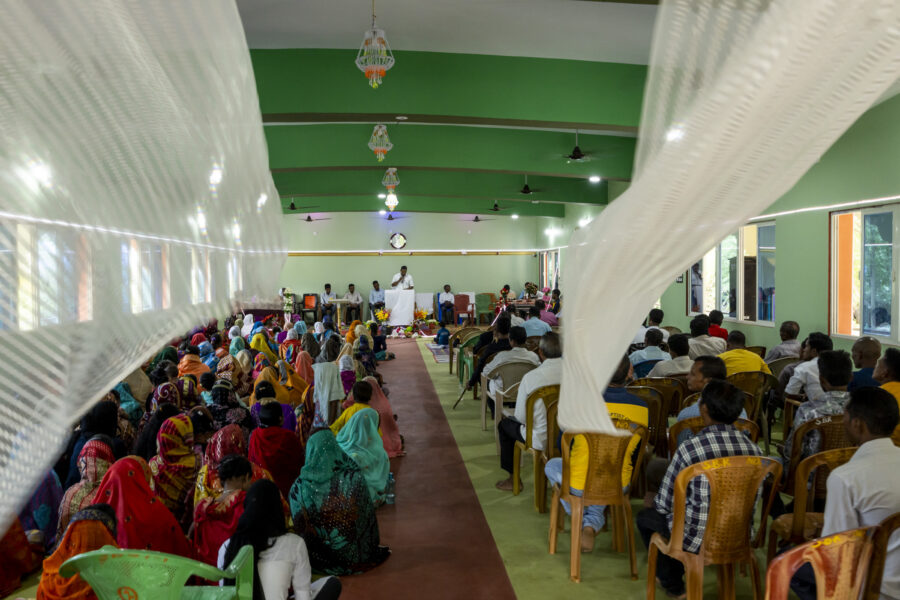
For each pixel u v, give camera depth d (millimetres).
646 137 900
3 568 3082
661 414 4188
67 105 640
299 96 6219
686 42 840
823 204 7078
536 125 6762
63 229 646
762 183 965
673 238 1030
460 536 3746
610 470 3127
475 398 7902
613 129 6746
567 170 9297
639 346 6648
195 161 716
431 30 5645
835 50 792
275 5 4953
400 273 18578
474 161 9156
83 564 1750
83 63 640
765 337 8352
